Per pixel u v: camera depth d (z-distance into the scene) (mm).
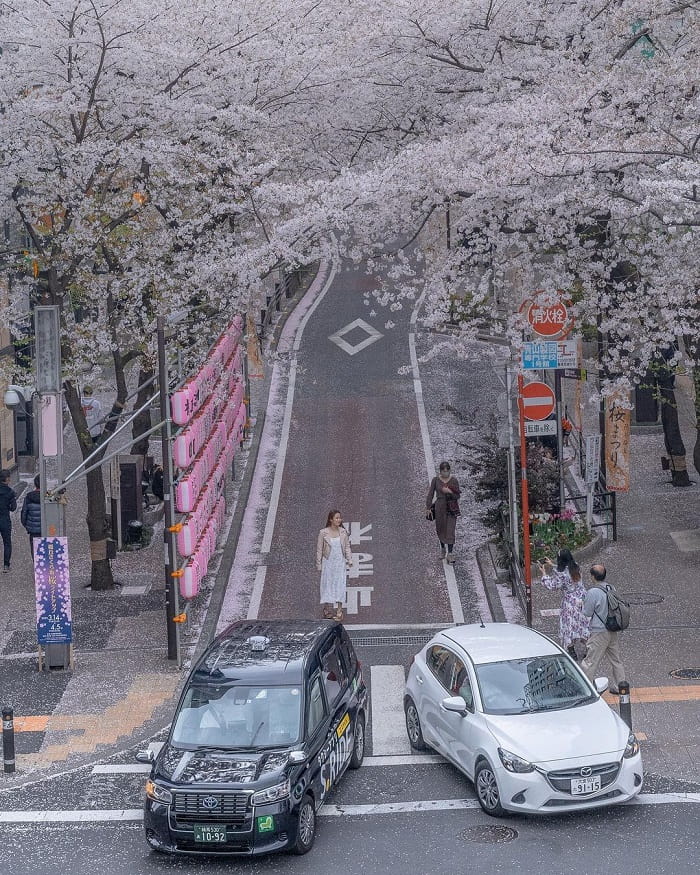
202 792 11703
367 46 23281
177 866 11875
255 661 13617
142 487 27547
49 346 17922
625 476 23891
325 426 33000
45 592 18344
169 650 18781
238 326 28000
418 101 25016
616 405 23172
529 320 20219
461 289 23000
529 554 19219
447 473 23172
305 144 27141
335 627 15078
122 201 22391
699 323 20141
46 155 21781
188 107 22406
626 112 19094
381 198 21062
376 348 40875
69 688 17703
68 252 21516
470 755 13156
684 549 23438
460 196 22469
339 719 13672
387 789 13766
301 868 11688
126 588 22781
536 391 20250
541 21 22547
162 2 22438
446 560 23359
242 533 25484
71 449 33625
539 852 11742
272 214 24438
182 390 18922
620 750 12570
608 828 12320
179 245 23312
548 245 20281
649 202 16797
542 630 19188
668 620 19469
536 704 13367
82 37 21062
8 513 23953
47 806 13648
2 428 30719
